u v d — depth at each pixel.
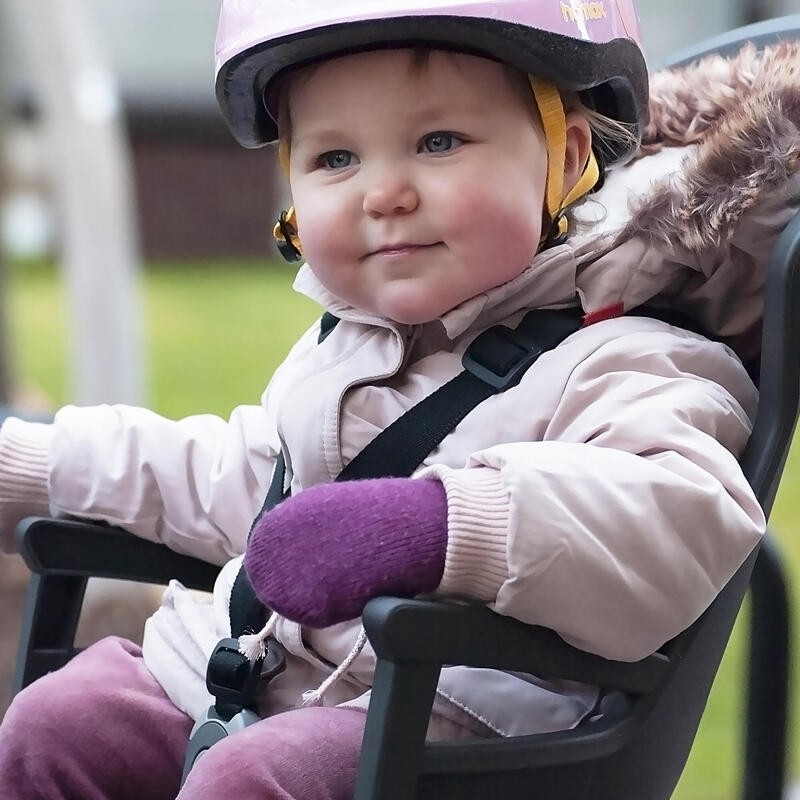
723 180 2.25
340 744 1.99
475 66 2.15
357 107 2.16
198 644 2.38
